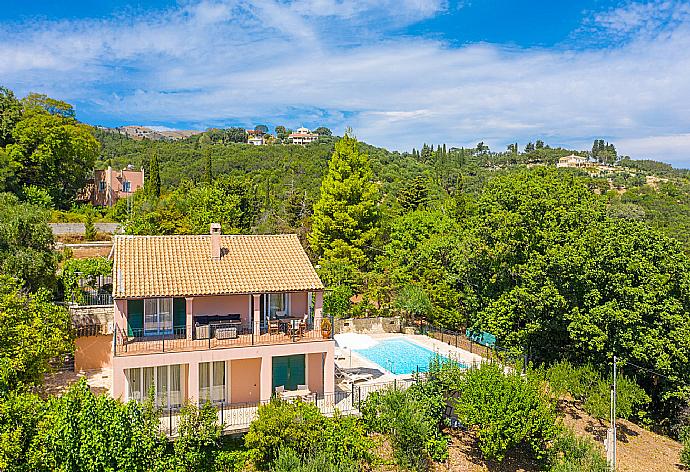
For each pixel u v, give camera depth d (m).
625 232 36.03
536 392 25.81
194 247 28.69
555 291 33.25
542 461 25.78
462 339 42.53
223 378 26.44
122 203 67.81
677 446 32.59
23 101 70.25
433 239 50.19
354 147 55.34
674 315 33.31
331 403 26.69
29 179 65.81
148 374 25.05
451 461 25.06
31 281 32.53
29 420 18.58
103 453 17.94
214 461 21.95
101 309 32.69
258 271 27.84
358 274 49.44
